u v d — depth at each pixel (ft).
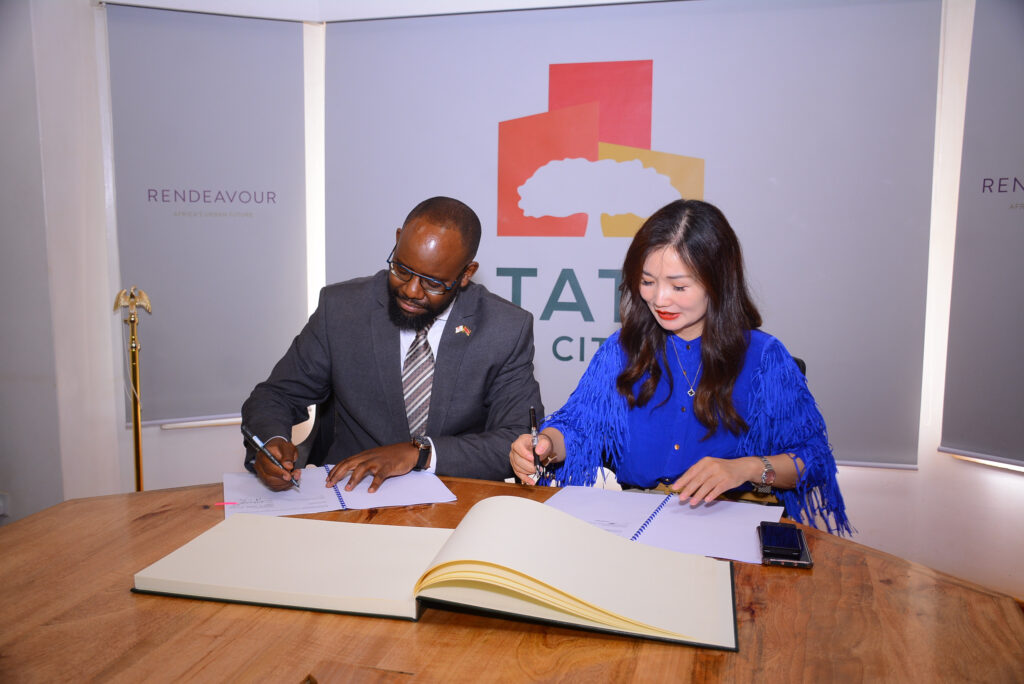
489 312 5.94
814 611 2.96
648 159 9.97
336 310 5.98
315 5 10.37
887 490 9.95
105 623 2.77
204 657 2.54
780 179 9.64
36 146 9.16
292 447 4.78
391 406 5.77
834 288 9.59
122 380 10.25
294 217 10.57
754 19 9.55
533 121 10.19
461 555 2.78
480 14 10.20
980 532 9.57
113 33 9.52
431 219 5.13
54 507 4.09
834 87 9.39
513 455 4.83
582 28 10.00
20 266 9.41
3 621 2.78
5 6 9.08
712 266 4.81
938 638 2.75
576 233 10.22
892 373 9.50
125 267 9.83
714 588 3.09
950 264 9.78
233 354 10.43
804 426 4.96
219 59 10.02
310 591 2.91
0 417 9.74
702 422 5.13
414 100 10.41
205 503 4.17
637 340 5.30
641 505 4.22
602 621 2.70
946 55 9.59
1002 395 8.79
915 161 9.25
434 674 2.46
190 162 10.00
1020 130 8.48
